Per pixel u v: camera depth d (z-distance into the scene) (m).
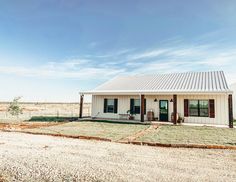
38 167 6.00
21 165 6.19
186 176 5.25
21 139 10.45
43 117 24.78
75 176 5.30
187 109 18.03
